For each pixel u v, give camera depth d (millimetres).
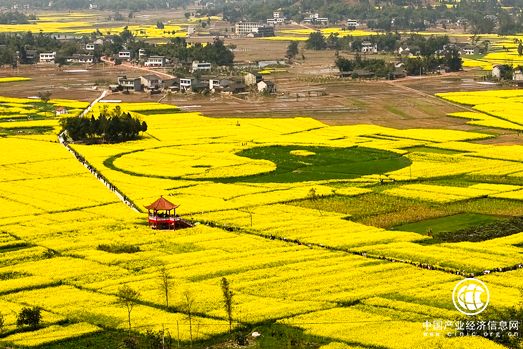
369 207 164125
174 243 140250
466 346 96312
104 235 145250
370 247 135625
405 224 153250
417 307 108375
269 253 133500
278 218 154875
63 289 119562
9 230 149000
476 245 136250
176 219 151250
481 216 157750
